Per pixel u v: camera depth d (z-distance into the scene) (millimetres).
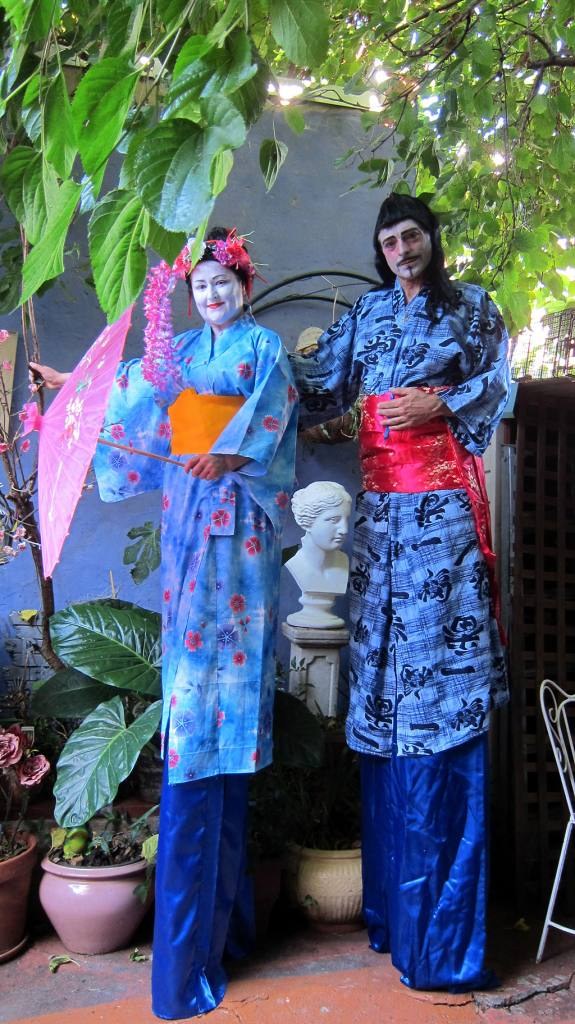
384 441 2422
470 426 2355
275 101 3320
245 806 2367
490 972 2404
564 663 3086
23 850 2490
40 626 3055
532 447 3115
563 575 3094
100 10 1547
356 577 2537
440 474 2387
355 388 2637
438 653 2357
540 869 2984
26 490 2707
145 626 2701
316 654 3051
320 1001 2295
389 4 3029
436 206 3318
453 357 2381
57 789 2408
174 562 2293
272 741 2461
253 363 2297
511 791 3078
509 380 2445
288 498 2355
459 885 2361
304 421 2643
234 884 2346
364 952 2578
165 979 2195
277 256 3344
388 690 2445
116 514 3182
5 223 2953
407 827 2375
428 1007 2291
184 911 2203
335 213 3408
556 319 3357
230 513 2246
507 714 3109
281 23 964
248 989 2344
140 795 2807
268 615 2309
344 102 3387
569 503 3170
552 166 3338
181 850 2201
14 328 3066
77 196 953
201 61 901
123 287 1014
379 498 2457
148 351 2238
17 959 2475
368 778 2578
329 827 2869
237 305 2316
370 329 2502
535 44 3330
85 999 2275
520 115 3168
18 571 3084
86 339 3141
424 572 2369
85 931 2455
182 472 2307
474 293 2451
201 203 817
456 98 2820
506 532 3152
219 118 831
